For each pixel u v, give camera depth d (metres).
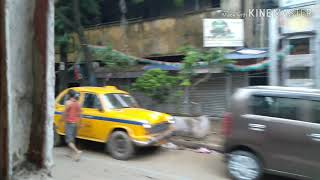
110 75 15.43
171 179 7.43
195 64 11.04
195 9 15.60
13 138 1.45
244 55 12.37
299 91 6.55
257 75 13.30
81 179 7.26
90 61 14.65
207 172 7.96
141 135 8.84
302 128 6.31
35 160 1.51
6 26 1.32
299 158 6.32
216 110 14.21
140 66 15.21
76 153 8.91
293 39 10.72
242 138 7.04
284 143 6.49
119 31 16.62
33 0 1.49
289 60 10.77
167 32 15.24
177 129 11.12
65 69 17.16
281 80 10.88
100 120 9.40
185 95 14.80
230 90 13.91
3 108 1.33
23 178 1.47
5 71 1.33
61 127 10.30
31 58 1.49
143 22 15.97
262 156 6.79
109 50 14.20
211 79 14.30
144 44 15.95
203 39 13.44
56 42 14.77
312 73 10.21
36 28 1.47
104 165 8.49
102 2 18.33
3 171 1.36
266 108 6.85
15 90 1.44
